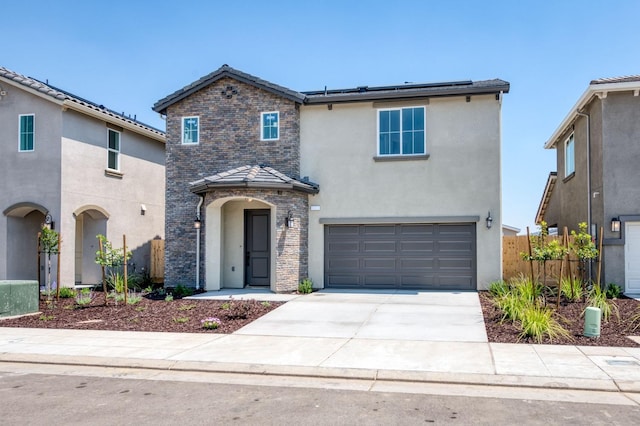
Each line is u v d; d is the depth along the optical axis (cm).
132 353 909
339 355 879
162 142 2514
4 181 1933
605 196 1634
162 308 1380
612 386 701
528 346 927
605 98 1644
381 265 1728
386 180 1730
